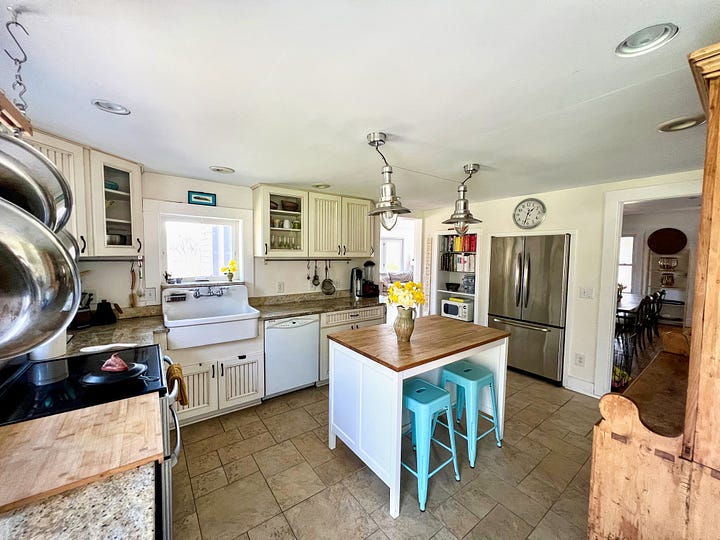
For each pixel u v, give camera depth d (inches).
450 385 106.7
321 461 81.9
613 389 125.4
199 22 34.9
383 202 77.6
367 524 62.9
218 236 121.7
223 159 88.0
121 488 29.3
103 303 93.5
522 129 65.9
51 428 37.6
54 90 50.3
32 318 26.4
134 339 77.2
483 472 78.1
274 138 71.7
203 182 115.0
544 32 36.6
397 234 402.6
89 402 44.5
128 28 35.9
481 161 88.6
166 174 106.3
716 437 34.2
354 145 75.9
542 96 52.2
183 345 92.9
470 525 62.7
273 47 39.8
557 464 81.4
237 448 87.0
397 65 43.7
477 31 36.6
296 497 69.6
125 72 45.3
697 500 35.8
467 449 87.7
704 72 31.0
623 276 267.1
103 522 26.0
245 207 125.3
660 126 63.9
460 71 45.1
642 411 48.3
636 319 157.2
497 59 42.1
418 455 68.1
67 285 27.2
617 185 113.6
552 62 42.8
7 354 26.1
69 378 52.4
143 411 42.1
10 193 30.7
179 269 113.7
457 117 60.3
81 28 35.8
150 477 30.8
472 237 169.3
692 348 35.3
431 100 53.7
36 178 31.9
